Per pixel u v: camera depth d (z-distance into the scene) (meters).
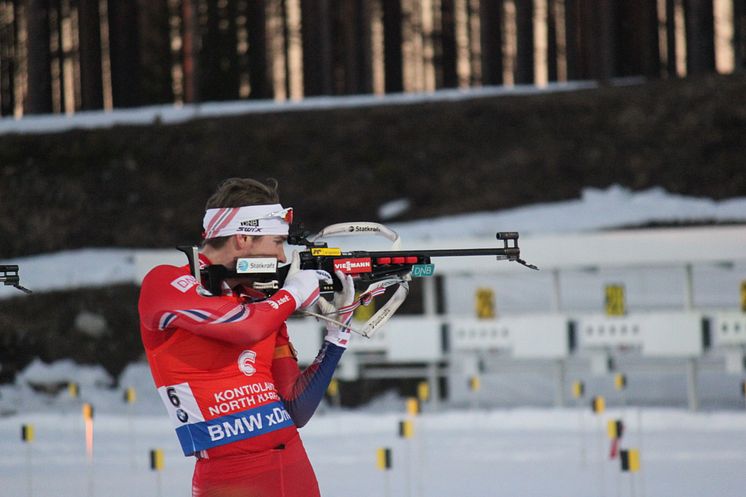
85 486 25.88
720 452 29.83
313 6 95.81
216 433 8.41
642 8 91.38
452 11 99.56
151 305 8.43
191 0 80.00
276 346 9.03
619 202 59.88
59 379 49.84
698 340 38.03
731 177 60.97
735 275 48.47
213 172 63.66
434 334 41.19
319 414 43.50
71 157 64.94
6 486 26.19
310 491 8.75
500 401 46.69
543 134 64.44
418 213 60.78
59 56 97.56
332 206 61.53
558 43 95.12
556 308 40.97
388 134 64.75
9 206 63.34
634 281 49.19
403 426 21.88
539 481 25.39
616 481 25.11
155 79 94.19
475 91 71.19
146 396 49.44
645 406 41.47
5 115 98.75
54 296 53.44
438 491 24.16
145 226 61.94
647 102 64.81
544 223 57.62
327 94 93.94
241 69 95.00
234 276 8.72
